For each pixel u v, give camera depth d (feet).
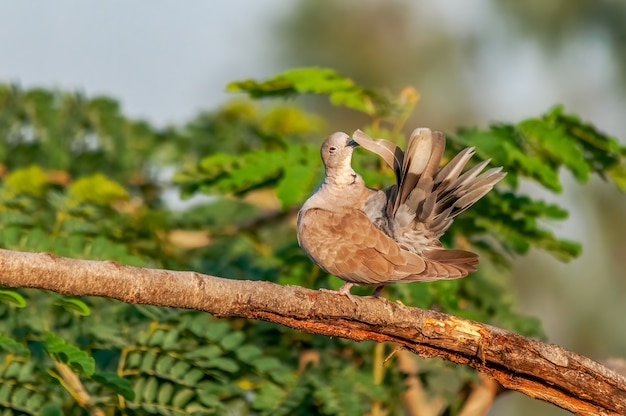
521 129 41.01
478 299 42.52
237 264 44.24
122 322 37.63
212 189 40.73
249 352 36.42
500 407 75.20
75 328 37.04
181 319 36.76
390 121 41.68
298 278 40.98
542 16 102.22
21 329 36.60
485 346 31.04
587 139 41.88
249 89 42.60
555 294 82.69
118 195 44.50
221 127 58.65
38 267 26.27
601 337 83.10
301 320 30.14
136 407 34.45
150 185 55.83
